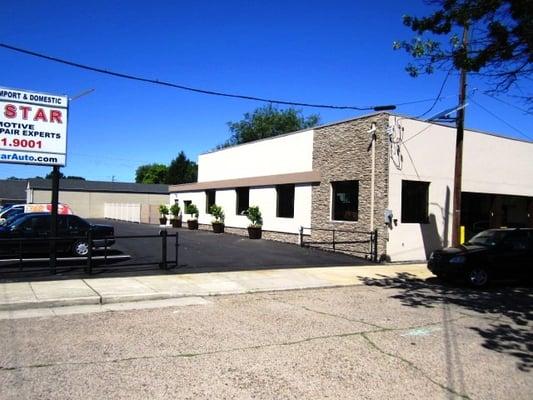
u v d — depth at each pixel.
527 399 5.50
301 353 7.00
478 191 22.30
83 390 5.41
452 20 11.09
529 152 25.02
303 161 23.58
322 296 11.88
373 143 19.31
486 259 13.84
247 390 5.54
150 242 22.72
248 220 27.67
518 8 9.92
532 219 25.80
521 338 8.20
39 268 14.04
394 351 7.23
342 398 5.37
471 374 6.29
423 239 19.89
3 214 28.14
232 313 9.68
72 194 64.88
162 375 5.96
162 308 10.05
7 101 12.91
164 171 103.50
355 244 19.91
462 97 17.70
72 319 8.86
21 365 6.21
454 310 10.50
